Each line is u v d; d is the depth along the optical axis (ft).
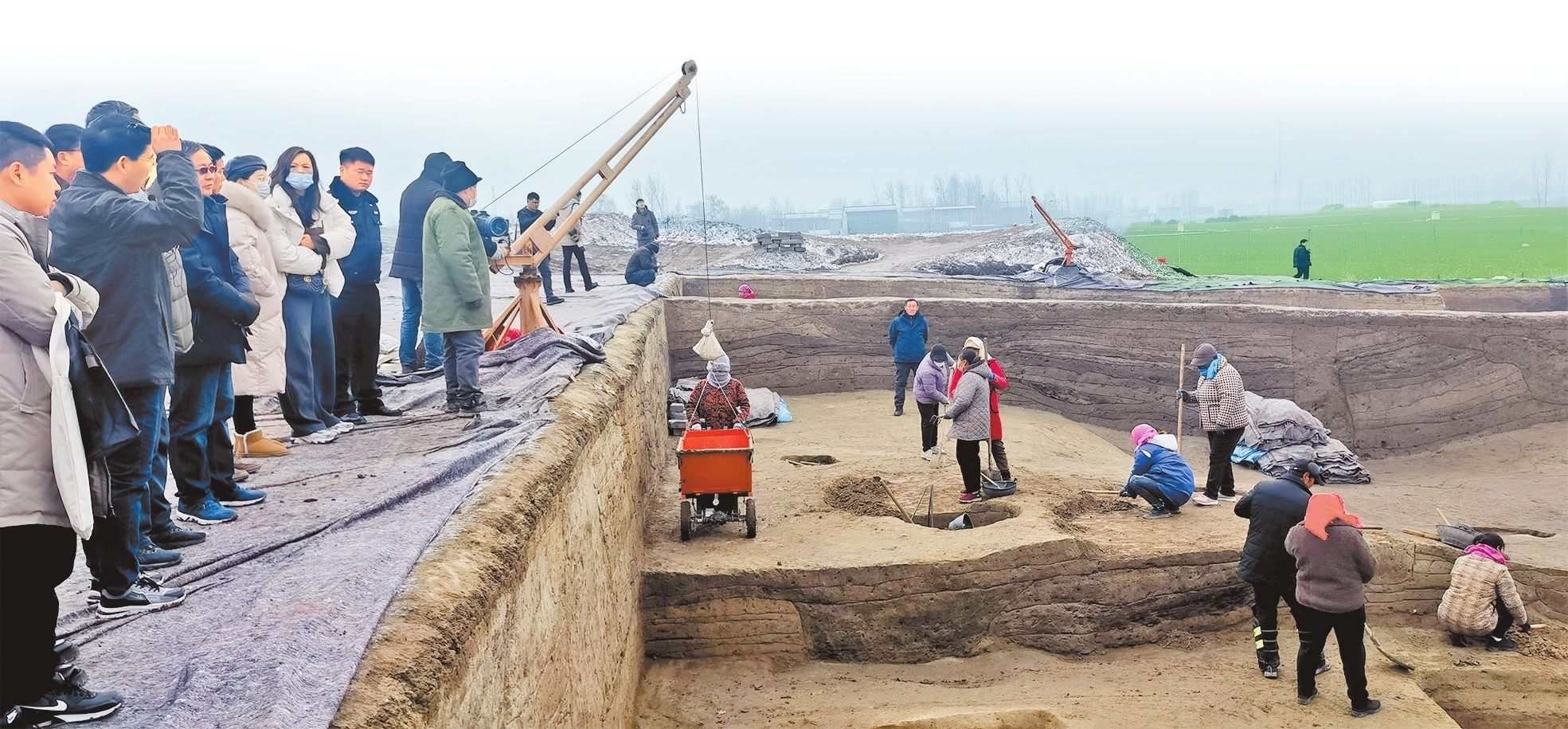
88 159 12.73
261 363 20.20
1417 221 394.73
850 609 30.96
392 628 10.85
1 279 9.04
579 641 19.36
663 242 132.87
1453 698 29.63
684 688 29.37
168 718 8.73
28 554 9.11
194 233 13.30
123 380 12.32
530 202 64.03
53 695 9.04
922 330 57.52
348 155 25.58
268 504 16.57
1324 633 25.98
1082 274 80.74
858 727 26.04
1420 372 59.98
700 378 66.80
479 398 25.82
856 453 47.52
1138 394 63.77
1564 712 29.25
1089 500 38.40
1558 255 171.83
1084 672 30.58
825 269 117.29
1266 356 61.52
